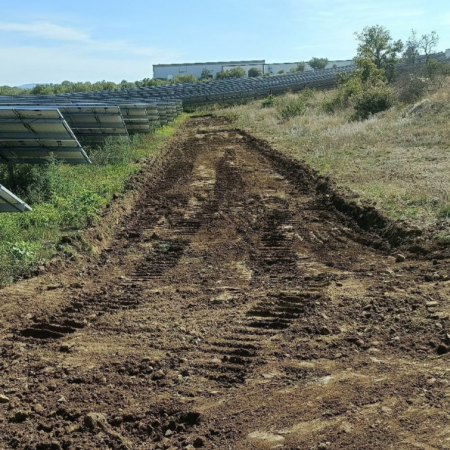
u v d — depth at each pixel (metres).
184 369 4.80
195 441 3.69
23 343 5.54
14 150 13.57
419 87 26.95
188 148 24.05
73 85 73.44
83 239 9.09
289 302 6.39
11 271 7.62
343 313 5.93
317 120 27.62
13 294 6.95
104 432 3.89
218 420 3.95
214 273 7.83
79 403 4.29
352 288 6.77
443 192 10.79
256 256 8.58
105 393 4.43
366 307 6.03
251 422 3.88
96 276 7.92
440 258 7.56
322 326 5.57
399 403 3.95
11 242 8.73
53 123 12.64
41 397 4.41
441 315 5.57
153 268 8.22
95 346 5.41
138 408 4.19
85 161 14.01
